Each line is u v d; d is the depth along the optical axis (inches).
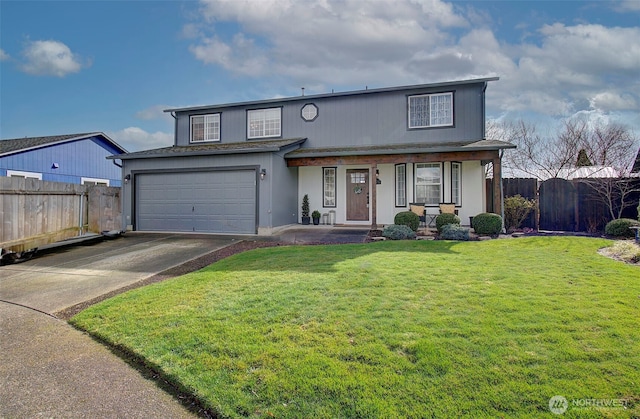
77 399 114.5
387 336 136.2
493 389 102.9
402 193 533.3
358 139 555.5
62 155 741.9
